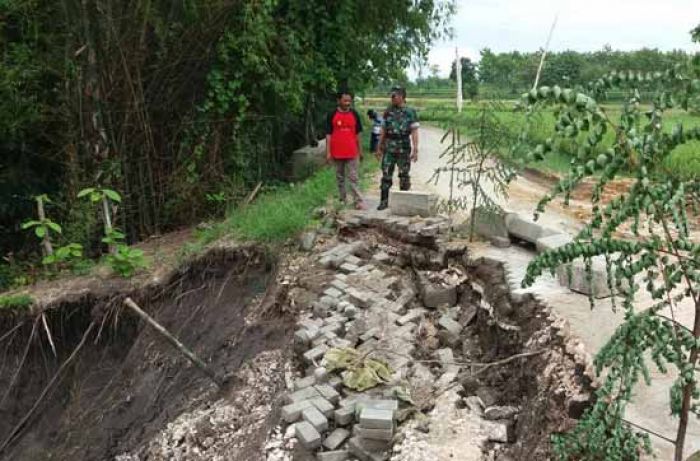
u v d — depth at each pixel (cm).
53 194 1219
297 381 598
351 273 783
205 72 1166
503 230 777
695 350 240
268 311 773
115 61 1027
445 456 470
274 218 909
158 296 900
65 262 1012
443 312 720
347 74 1507
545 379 503
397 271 798
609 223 223
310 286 771
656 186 210
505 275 671
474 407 546
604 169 202
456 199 916
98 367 859
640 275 652
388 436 488
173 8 1070
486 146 784
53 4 1034
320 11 1350
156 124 1150
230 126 1226
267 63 1213
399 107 905
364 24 1504
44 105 1091
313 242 863
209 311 854
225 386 706
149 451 672
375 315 693
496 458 476
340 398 557
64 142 1105
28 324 869
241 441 590
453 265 767
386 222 860
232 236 945
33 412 827
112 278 927
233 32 1149
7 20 1073
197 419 670
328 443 511
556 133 194
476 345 654
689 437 396
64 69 1044
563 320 550
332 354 609
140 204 1135
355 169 937
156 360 823
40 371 858
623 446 274
